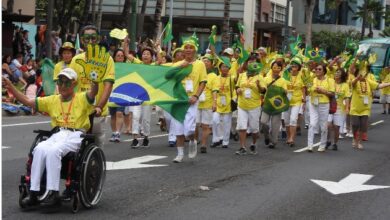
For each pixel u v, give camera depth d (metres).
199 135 16.80
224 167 11.68
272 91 14.58
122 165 11.36
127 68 12.30
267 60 17.19
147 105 12.88
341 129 18.27
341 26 67.31
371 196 9.62
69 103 7.82
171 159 12.33
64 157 7.51
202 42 48.19
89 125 7.95
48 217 7.37
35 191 7.32
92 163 7.72
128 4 31.44
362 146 15.77
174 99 11.87
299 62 15.86
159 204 8.41
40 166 7.29
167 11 48.44
